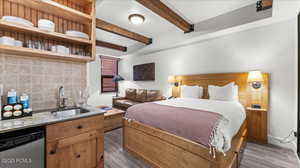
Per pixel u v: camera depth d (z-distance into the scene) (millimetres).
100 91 5297
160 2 2328
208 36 3146
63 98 1794
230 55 2998
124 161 1908
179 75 3979
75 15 1749
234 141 1639
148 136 1831
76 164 1347
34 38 1610
